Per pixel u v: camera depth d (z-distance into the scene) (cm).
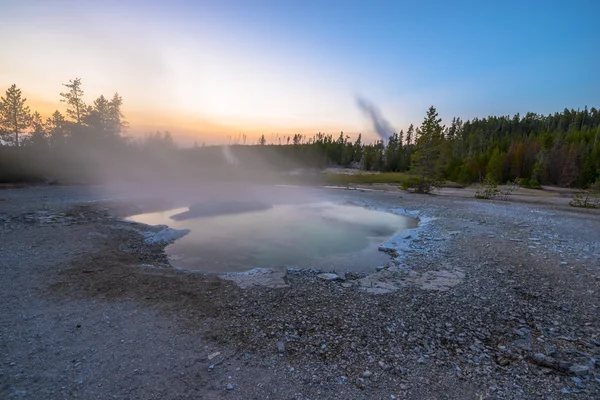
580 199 3006
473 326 629
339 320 640
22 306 662
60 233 1313
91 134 4244
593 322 653
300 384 438
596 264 1052
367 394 420
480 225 1755
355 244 1462
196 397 407
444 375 466
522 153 6003
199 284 828
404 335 586
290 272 974
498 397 418
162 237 1412
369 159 9444
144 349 516
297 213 2370
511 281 890
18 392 403
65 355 493
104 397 401
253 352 516
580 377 464
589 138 6494
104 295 734
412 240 1427
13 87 3422
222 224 1861
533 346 556
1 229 1329
